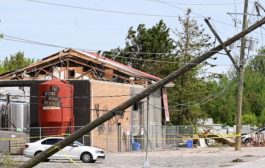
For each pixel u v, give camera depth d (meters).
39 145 39.50
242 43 49.56
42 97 48.75
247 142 67.06
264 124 99.00
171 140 64.19
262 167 33.69
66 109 49.06
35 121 51.41
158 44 92.69
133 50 94.88
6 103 52.25
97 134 51.66
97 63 59.28
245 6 46.06
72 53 58.47
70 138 16.03
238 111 53.75
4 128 51.25
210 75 83.62
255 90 106.56
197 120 81.44
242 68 51.28
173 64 87.12
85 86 51.72
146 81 62.38
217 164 36.53
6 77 58.75
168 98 79.81
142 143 59.03
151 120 62.50
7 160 32.66
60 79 52.22
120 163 37.81
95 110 51.66
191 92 80.06
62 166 34.81
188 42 84.00
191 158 42.78
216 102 101.75
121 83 57.34
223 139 66.62
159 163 37.56
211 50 18.62
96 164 36.84
